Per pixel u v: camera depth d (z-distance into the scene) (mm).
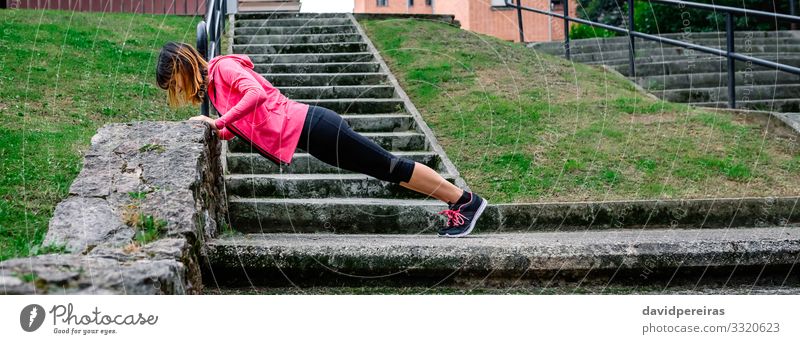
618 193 5008
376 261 3361
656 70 9391
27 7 11641
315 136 3357
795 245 3557
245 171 5355
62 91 6266
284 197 4977
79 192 3098
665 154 5680
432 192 3535
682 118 6539
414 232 4652
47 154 4551
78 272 2279
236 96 3438
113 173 3273
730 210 4773
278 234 4492
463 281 3410
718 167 5449
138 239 2803
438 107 6922
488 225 4664
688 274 3506
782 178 5320
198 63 3465
